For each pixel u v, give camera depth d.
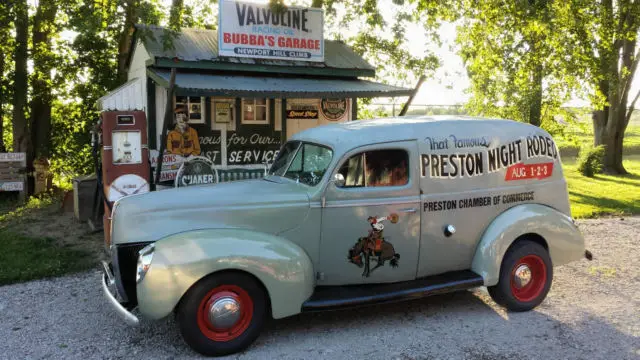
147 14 8.05
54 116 13.91
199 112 8.95
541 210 4.91
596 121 19.59
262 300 3.96
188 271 3.63
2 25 10.79
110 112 6.71
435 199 4.54
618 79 17.33
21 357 3.82
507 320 4.64
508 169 4.88
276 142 9.59
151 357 3.85
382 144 4.38
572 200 12.18
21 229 8.02
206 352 3.80
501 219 4.76
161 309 3.62
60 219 8.75
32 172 11.81
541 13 10.62
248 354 3.92
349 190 4.28
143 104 8.73
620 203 11.65
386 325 4.51
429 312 4.84
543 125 14.51
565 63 12.42
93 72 12.66
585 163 18.48
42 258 6.32
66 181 14.12
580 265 6.52
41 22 11.34
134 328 4.39
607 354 3.93
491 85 13.47
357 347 4.05
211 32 9.85
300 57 9.45
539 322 4.59
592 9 13.95
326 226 4.25
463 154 4.66
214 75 8.69
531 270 4.88
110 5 9.07
